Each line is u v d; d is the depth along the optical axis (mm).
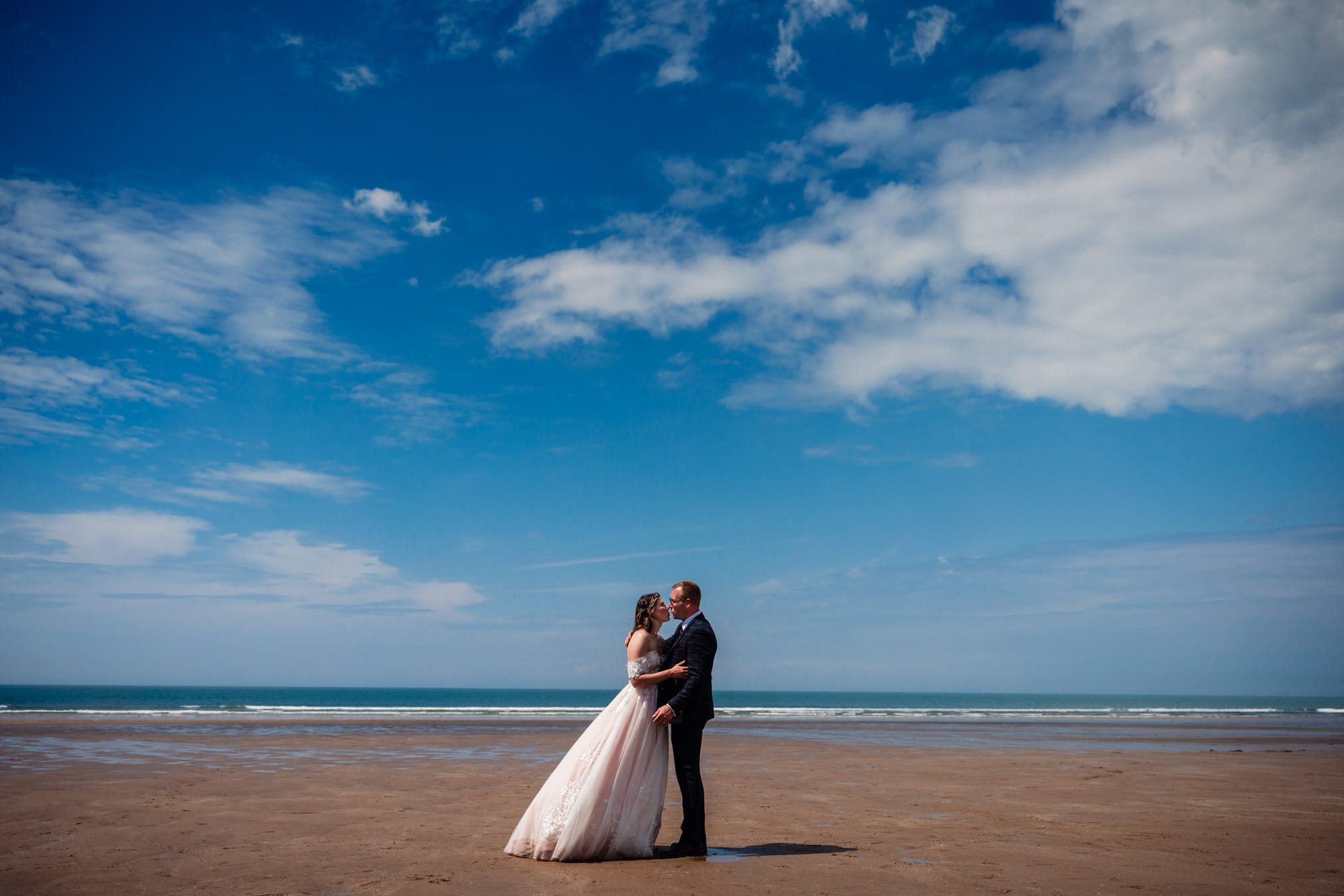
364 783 9508
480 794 8789
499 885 4691
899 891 4656
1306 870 5438
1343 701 180125
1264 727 30328
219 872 4957
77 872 4941
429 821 6945
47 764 10938
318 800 8117
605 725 5801
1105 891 4762
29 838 5996
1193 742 20422
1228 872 5336
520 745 15820
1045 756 15141
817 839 6449
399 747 14859
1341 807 8602
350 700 116250
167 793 8453
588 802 5453
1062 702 151250
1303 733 26125
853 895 4547
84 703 73000
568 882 4801
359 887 4605
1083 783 10602
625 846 5523
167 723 20625
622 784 5621
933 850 5988
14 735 15703
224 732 17656
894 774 11547
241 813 7258
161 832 6301
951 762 13516
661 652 6051
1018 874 5160
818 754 15070
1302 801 9047
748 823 7266
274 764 11398
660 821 5871
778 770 11953
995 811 8102
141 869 5020
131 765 10930
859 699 171875
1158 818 7664
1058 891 4738
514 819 7172
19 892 4469
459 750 14344
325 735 17359
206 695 126250
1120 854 5891
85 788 8672
